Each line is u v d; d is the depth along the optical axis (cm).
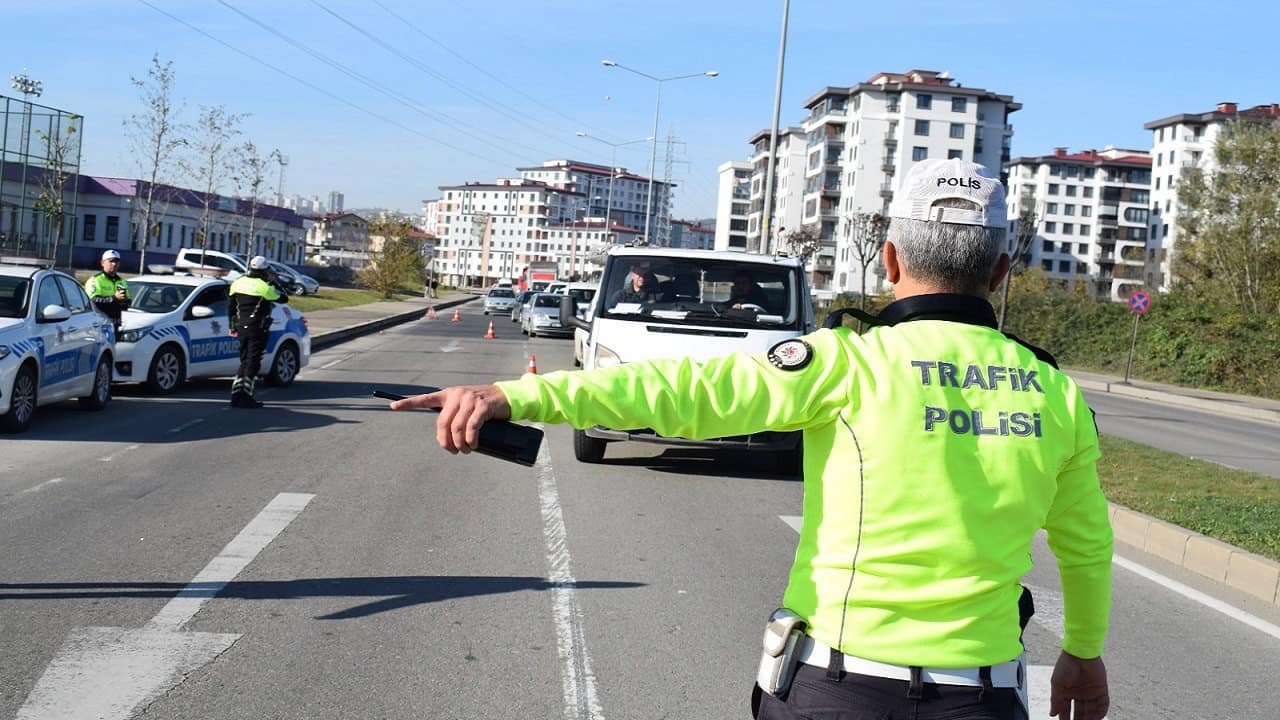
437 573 643
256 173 5250
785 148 13400
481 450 196
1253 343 3378
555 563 679
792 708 207
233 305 1405
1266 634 606
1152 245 12700
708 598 612
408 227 6725
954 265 220
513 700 448
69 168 4438
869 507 204
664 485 993
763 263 1160
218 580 609
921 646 201
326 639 515
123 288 1484
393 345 2861
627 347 1084
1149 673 529
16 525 725
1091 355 4038
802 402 207
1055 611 639
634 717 436
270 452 1071
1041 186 13600
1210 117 11781
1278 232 4244
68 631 511
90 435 1134
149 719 413
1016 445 207
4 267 1213
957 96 10494
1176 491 1013
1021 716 209
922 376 209
